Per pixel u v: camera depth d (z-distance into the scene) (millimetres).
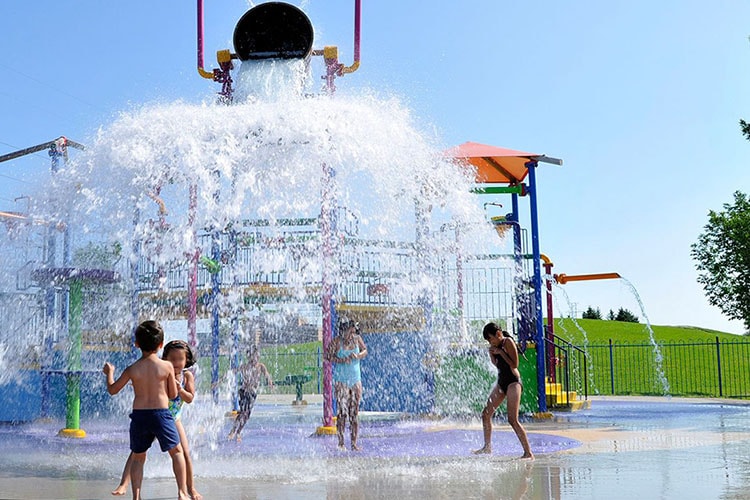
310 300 11766
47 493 5770
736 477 6250
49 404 13016
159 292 11930
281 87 13883
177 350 5793
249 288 11492
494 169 15273
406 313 12625
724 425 11977
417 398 13344
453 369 13391
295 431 11250
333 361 8867
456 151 13938
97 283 11359
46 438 10430
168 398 5398
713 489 5578
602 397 21281
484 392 13305
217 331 12633
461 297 13484
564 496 5312
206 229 10766
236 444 9289
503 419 13250
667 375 29312
